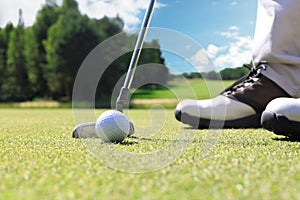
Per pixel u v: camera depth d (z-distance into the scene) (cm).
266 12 283
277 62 279
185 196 94
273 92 284
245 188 100
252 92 291
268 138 220
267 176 113
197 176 114
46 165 133
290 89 277
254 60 295
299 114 207
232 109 292
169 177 113
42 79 1417
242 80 310
